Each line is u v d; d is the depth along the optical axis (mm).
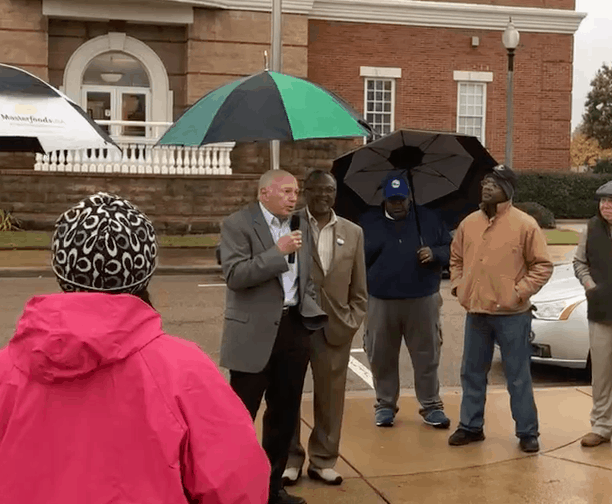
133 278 2031
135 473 1904
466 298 5934
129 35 23891
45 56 22859
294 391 4738
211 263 17578
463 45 27000
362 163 6254
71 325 1866
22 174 21266
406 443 6160
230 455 1960
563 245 21891
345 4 25719
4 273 15969
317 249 5152
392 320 6379
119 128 24203
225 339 4668
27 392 1936
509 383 5926
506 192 5691
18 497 1907
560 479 5422
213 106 4492
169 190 22062
